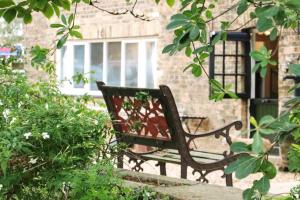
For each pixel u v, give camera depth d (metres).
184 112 15.40
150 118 7.02
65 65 18.84
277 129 2.41
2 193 4.47
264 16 2.54
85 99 5.66
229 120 14.54
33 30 19.42
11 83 5.20
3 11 4.14
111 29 17.55
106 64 17.91
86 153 4.67
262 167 2.47
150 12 16.45
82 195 4.41
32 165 4.54
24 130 4.48
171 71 15.88
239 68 14.23
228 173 2.46
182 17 3.25
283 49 12.76
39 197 4.69
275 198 4.35
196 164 6.90
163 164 7.64
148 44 16.77
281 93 12.76
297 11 2.69
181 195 5.41
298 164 3.16
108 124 5.49
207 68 14.79
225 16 14.14
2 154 4.19
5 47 6.25
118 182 4.68
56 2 4.35
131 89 7.01
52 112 4.66
